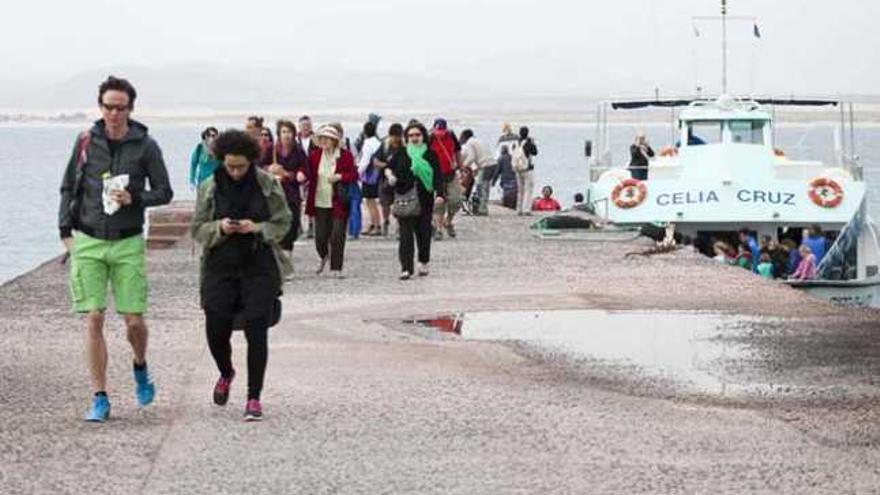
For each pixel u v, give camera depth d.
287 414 15.35
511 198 51.12
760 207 37.66
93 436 14.30
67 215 14.74
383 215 38.06
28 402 15.95
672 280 27.95
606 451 13.77
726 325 22.02
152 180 14.77
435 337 20.91
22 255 55.22
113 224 14.67
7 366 18.17
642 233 37.09
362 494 12.30
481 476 12.87
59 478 12.77
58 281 27.75
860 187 37.69
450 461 13.39
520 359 18.98
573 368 18.31
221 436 14.33
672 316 23.02
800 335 20.98
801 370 18.11
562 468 13.14
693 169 38.84
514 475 12.91
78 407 15.67
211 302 15.05
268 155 29.83
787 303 24.64
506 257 32.28
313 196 28.70
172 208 43.91
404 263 28.03
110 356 18.89
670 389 16.89
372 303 24.67
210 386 16.89
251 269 15.01
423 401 16.11
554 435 14.45
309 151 30.66
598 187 40.81
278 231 14.98
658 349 19.80
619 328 21.77
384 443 14.09
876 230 40.41
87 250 14.70
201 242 14.98
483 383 17.23
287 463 13.31
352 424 14.91
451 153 36.78
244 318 14.95
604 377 17.69
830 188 37.59
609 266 30.50
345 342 20.38
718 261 31.70
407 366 18.38
